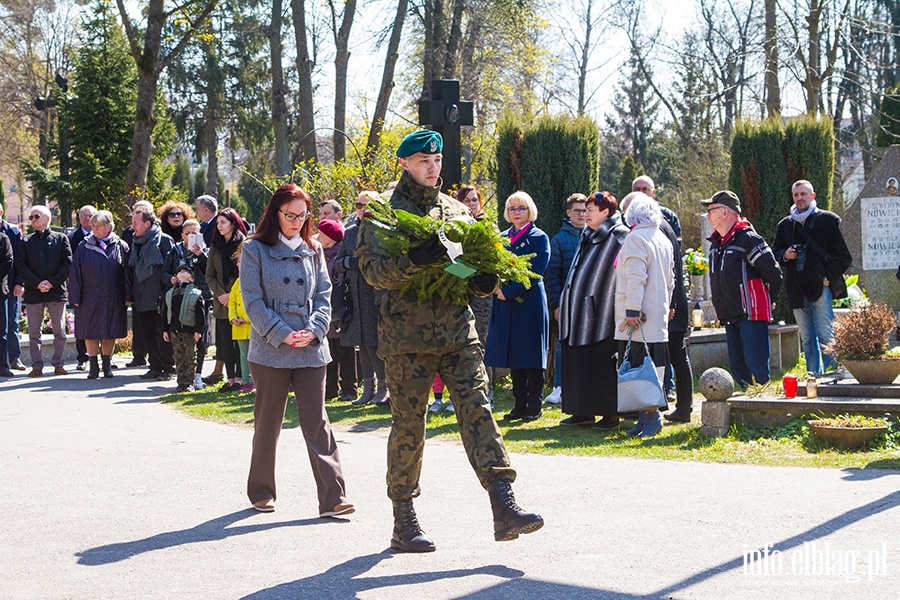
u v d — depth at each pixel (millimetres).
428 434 8766
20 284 13992
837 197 27719
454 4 28109
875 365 8172
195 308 11820
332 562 4832
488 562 4730
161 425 9484
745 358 9633
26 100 46781
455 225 4602
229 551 5074
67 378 13586
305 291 5898
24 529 5598
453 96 12094
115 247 13453
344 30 24281
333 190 17281
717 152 31703
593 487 6348
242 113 47094
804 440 7680
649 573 4453
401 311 4730
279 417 5926
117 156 31750
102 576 4680
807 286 10844
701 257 14258
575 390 8828
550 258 10055
